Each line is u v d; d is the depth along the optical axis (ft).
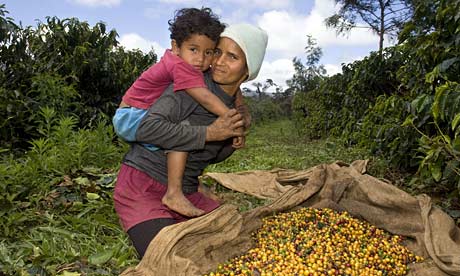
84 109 26.99
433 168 14.60
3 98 22.15
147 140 9.75
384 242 10.79
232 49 9.65
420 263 10.23
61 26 28.86
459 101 12.81
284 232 10.77
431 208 11.60
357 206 12.41
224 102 10.17
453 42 15.69
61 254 11.46
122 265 11.16
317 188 12.98
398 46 20.89
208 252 9.88
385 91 29.99
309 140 47.26
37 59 26.68
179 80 9.47
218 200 12.08
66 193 15.90
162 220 9.98
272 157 28.86
